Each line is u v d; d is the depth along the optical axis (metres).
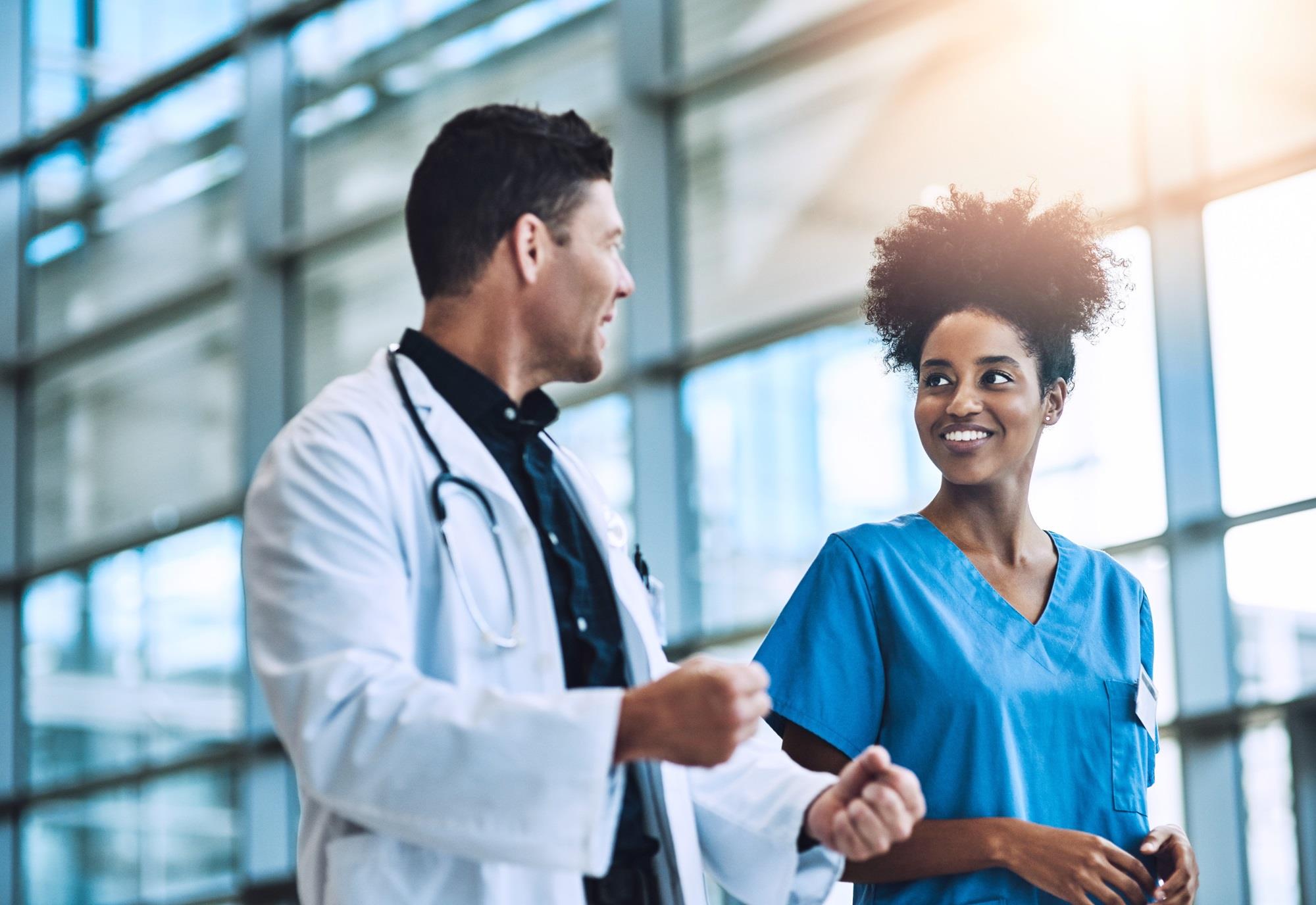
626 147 6.00
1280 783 4.34
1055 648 1.67
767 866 1.52
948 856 1.57
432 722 1.29
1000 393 1.68
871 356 5.29
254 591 1.38
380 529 1.40
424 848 1.37
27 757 8.03
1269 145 4.63
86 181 8.43
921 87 5.40
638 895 1.49
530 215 1.53
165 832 7.30
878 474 5.20
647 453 5.74
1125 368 4.68
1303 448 4.45
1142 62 4.88
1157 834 1.62
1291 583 4.41
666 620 5.60
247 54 7.53
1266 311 4.56
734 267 5.77
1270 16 4.67
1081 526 4.70
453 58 6.97
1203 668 4.49
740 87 5.89
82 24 8.56
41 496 8.33
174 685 7.44
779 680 1.69
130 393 8.00
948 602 1.67
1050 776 1.63
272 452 1.45
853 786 1.42
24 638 8.18
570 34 6.55
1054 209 1.76
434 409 1.51
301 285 7.39
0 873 7.89
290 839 6.93
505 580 1.46
